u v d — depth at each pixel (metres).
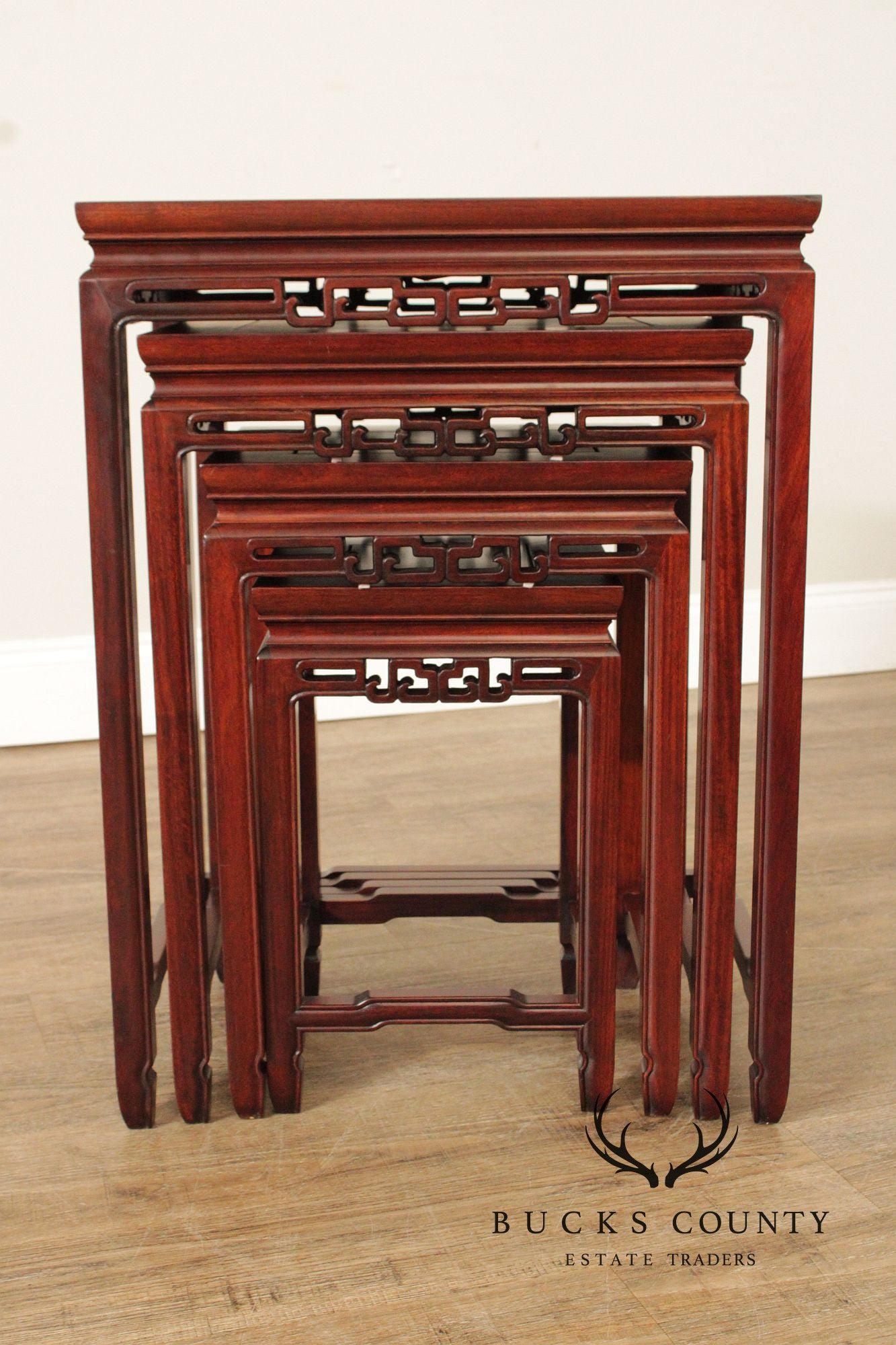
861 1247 0.98
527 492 1.04
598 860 1.10
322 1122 1.15
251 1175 1.08
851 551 2.71
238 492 1.04
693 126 2.44
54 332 2.22
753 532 2.59
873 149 2.54
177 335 1.01
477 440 1.03
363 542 1.08
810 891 1.65
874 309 2.60
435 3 2.27
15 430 2.23
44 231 2.19
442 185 2.35
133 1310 0.92
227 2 2.19
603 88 2.38
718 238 1.00
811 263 2.56
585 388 1.02
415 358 1.01
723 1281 0.94
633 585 1.33
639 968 1.31
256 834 1.12
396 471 1.03
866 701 2.53
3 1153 1.12
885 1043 1.28
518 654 1.06
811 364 1.02
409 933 1.56
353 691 1.06
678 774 1.08
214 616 1.05
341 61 2.25
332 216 0.98
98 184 2.20
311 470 1.03
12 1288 0.95
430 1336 0.89
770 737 1.08
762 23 2.43
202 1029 1.13
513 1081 1.22
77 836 1.89
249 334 1.01
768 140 2.48
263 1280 0.95
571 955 1.37
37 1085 1.23
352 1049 1.29
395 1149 1.11
